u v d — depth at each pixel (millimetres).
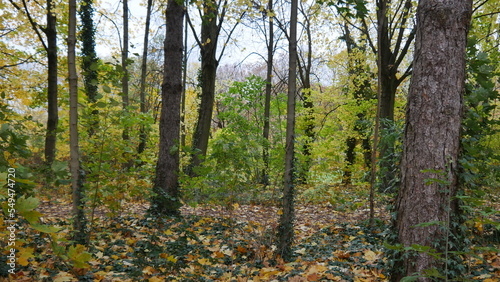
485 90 4152
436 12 3252
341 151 14828
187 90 22953
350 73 15258
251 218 7555
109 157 4836
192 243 5430
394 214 3414
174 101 7539
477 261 4301
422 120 3262
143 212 7758
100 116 4941
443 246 3176
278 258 5008
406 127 3416
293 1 5297
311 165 12969
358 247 5477
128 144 5422
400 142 3881
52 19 9617
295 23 5309
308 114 16016
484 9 10719
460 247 3340
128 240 5328
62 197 8492
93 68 4434
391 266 3461
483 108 4586
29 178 1923
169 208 6871
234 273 4340
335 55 15586
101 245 5020
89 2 12570
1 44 11211
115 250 4957
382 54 11203
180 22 7641
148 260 4453
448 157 3186
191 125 22781
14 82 11219
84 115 4719
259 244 5070
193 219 7117
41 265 3553
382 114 11383
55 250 1444
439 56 3230
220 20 12000
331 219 8312
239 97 15430
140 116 6043
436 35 3252
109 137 5086
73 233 4324
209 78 12609
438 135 3203
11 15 10438
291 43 5328
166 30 7594
